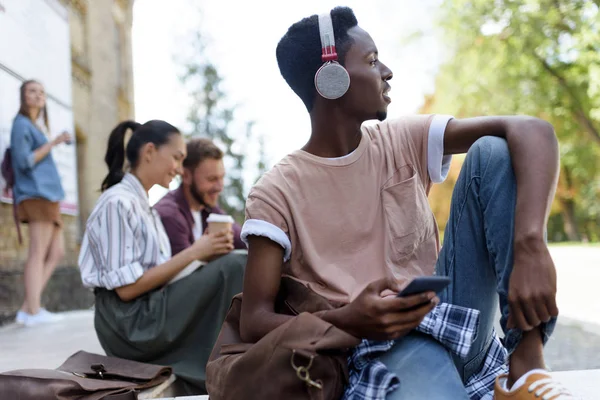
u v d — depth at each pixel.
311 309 1.37
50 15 7.83
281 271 1.43
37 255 5.50
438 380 1.27
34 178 5.45
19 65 6.62
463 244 1.38
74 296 8.95
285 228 1.40
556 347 3.50
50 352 3.70
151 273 2.58
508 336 1.27
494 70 20.06
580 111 20.50
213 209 3.61
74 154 8.94
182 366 2.53
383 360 1.31
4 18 6.22
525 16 18.61
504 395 1.27
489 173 1.32
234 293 2.57
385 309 1.18
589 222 30.44
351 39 1.44
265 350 1.26
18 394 1.85
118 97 12.58
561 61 19.56
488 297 1.40
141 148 2.84
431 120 1.51
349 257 1.41
